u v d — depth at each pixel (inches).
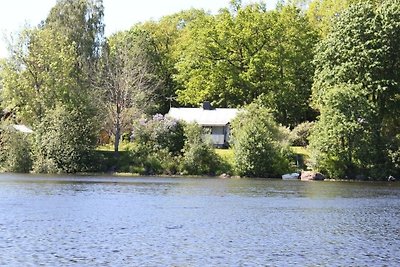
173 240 1147.9
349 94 3398.1
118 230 1263.5
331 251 1061.8
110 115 3922.2
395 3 3602.4
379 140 3474.4
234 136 3671.3
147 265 921.5
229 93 4771.2
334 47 3582.7
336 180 3405.5
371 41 3474.4
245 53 4763.8
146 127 3742.6
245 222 1438.2
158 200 1948.8
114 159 3737.7
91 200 1902.1
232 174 3526.1
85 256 979.3
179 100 4995.1
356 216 1595.7
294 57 4611.2
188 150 3629.4
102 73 4426.7
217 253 1024.2
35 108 3924.7
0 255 971.9
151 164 3617.1
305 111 4645.7
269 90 4621.1
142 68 4687.5
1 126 3718.0
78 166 3627.0
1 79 4409.5
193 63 4899.1
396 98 3614.7
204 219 1477.6
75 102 3838.6
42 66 3988.7
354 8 3607.3
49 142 3614.7
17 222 1353.3
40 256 971.9
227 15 4810.5
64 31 4485.7
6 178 3009.4
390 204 1940.2
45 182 2721.5
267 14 4776.1
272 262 957.8
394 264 956.6
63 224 1338.6
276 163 3499.0
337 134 3408.0
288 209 1749.5
